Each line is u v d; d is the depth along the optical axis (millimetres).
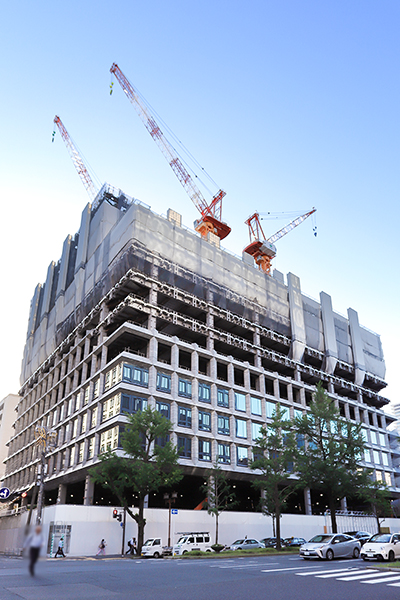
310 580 16688
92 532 44125
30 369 90938
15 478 85250
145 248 62375
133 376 53969
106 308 64875
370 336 102688
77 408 63312
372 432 90562
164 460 38219
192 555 35719
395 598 12578
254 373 70188
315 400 50156
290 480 65812
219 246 77312
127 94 116500
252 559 29406
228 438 60625
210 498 50375
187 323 64375
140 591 13914
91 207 83500
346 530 68625
